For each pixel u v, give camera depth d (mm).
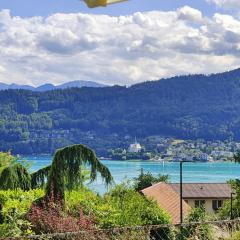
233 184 27766
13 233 10203
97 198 14430
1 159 17469
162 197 47844
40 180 14227
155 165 193000
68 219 11141
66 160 12922
